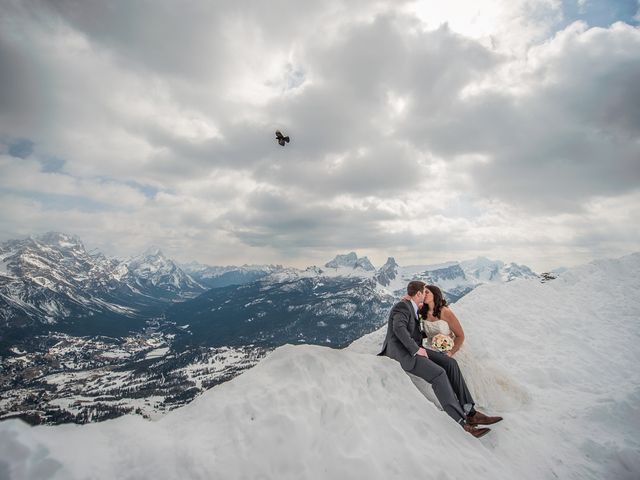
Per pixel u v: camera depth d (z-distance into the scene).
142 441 3.88
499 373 8.11
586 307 13.88
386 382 5.99
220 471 3.68
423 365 6.28
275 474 3.85
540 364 9.89
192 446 3.92
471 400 6.32
